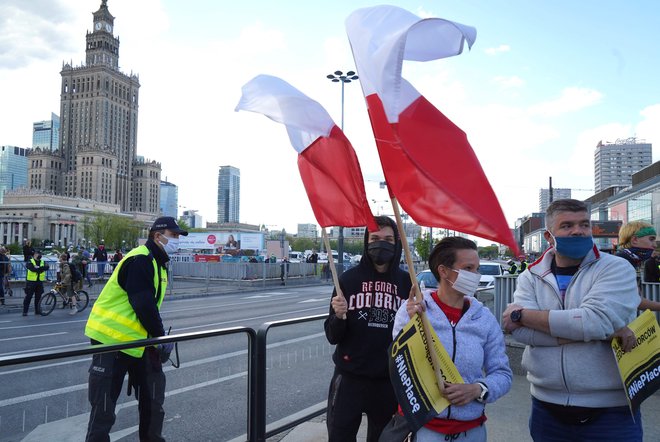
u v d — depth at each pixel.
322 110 3.16
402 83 2.36
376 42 2.29
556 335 2.60
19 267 21.27
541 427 2.82
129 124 192.12
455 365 2.45
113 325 4.05
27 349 9.75
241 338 4.34
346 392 3.28
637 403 2.58
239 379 4.31
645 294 6.08
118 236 123.81
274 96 3.17
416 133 2.33
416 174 2.41
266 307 17.88
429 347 2.39
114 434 3.54
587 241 2.65
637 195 63.97
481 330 2.52
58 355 3.19
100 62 183.38
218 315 15.30
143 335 4.12
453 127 2.39
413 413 2.35
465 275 2.43
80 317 14.84
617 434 2.63
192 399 4.00
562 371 2.65
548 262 2.85
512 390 6.00
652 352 2.73
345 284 3.36
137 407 3.67
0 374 2.97
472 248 2.50
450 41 2.20
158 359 3.78
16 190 153.88
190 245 59.25
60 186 179.12
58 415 3.22
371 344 3.22
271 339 4.69
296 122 3.12
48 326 12.90
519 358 6.74
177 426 3.88
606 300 2.52
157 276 4.20
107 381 3.50
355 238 111.06
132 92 193.75
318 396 5.30
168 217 4.31
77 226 146.00
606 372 2.61
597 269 2.64
